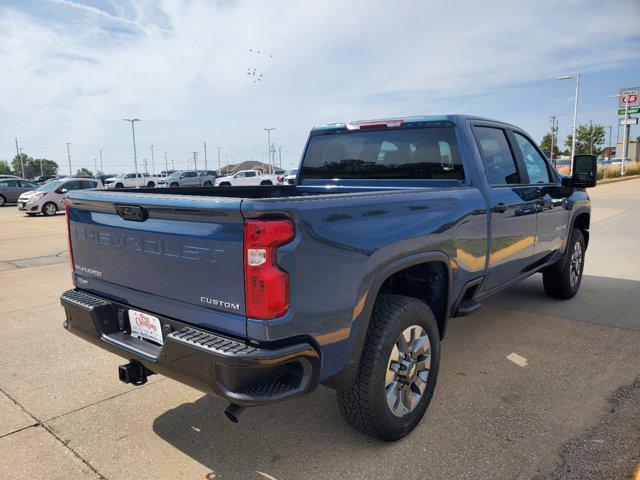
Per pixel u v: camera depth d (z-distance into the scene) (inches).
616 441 111.1
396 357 109.4
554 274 216.2
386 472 102.3
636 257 323.0
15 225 638.5
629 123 2145.7
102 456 109.5
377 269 101.7
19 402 134.5
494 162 157.8
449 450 109.4
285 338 86.3
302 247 86.7
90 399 136.1
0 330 194.9
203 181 1825.8
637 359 156.9
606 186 1272.1
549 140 2743.6
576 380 142.6
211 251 88.8
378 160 164.9
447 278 126.0
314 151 183.3
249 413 127.6
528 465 103.3
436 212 120.8
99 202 108.8
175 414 127.7
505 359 158.6
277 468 104.4
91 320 111.5
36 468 105.3
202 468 104.9
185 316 95.8
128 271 106.6
